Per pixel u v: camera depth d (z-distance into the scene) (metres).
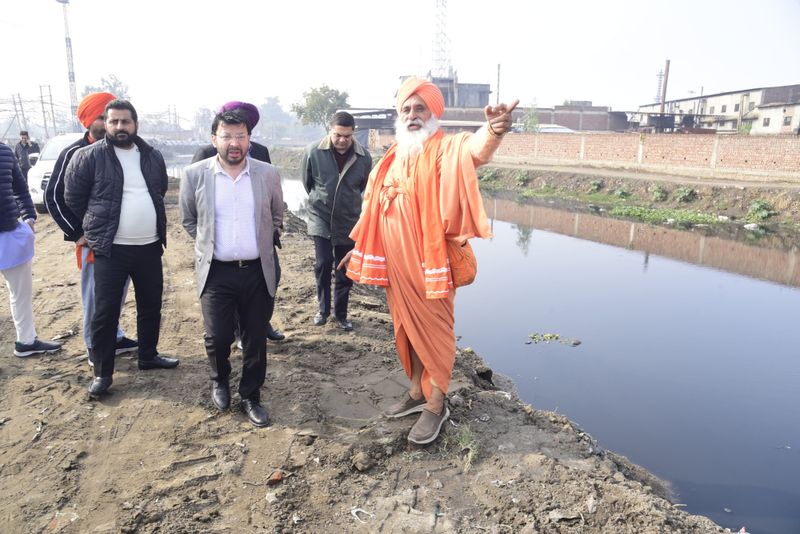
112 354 4.25
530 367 7.13
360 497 3.22
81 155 4.02
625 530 2.98
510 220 19.42
